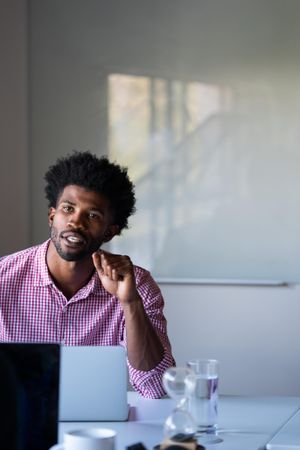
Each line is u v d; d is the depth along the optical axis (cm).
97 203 238
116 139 485
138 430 204
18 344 177
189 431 180
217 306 468
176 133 477
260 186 467
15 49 488
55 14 487
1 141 487
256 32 465
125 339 250
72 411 214
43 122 491
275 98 464
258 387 464
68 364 215
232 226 471
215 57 471
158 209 479
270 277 466
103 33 484
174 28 475
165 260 479
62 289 249
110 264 239
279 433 201
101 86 486
